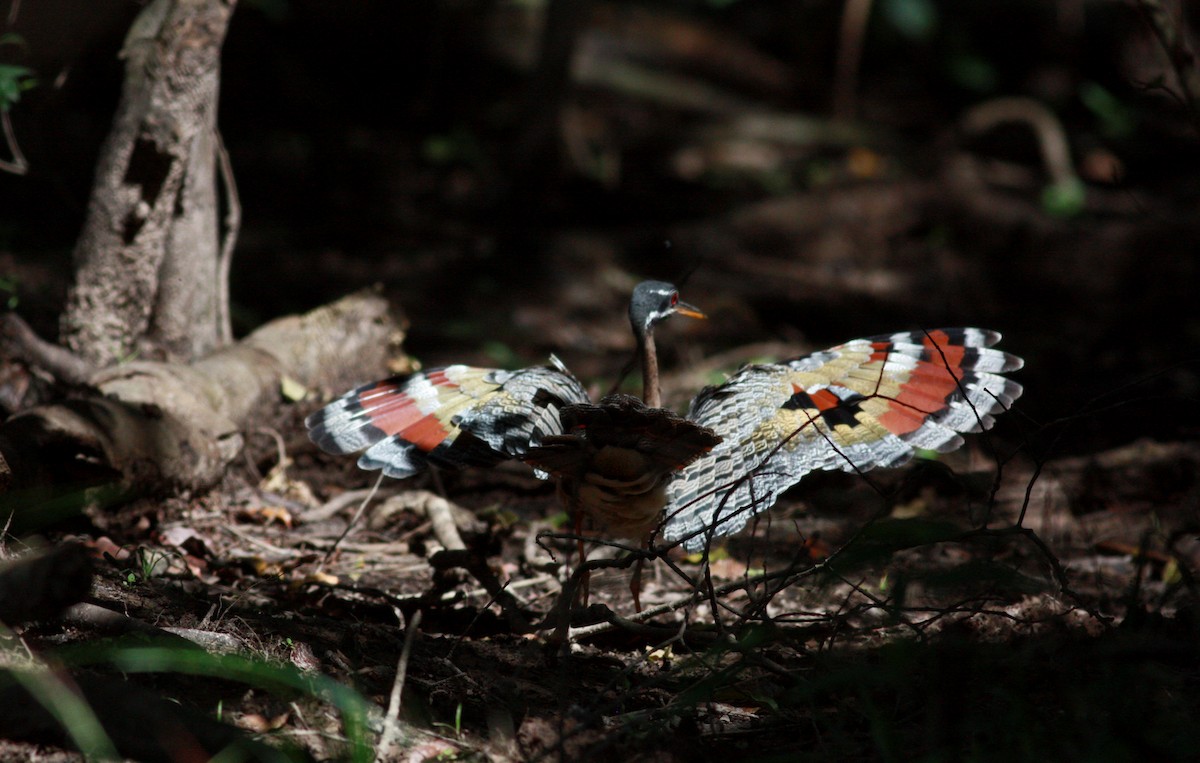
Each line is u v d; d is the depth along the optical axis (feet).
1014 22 113.09
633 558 23.09
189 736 17.61
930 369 29.17
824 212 79.15
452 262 70.79
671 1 122.01
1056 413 51.03
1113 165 38.40
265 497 36.27
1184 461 41.75
